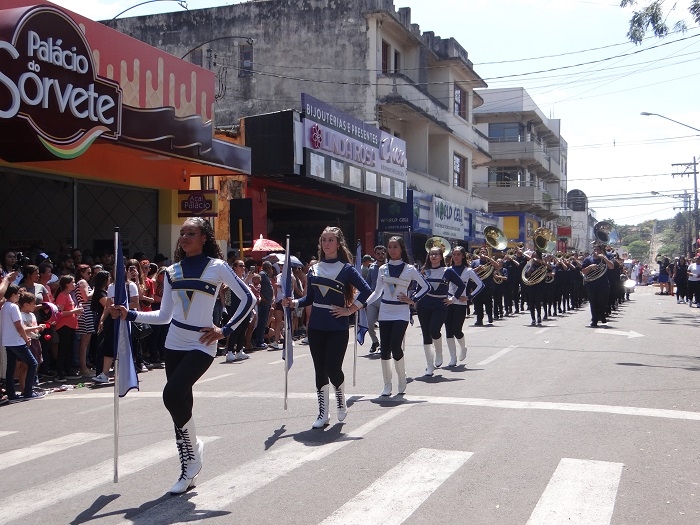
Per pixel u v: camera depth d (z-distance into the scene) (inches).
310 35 1221.7
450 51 1461.6
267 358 575.5
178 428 231.8
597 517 201.0
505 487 227.6
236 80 1247.5
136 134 577.9
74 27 497.0
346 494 223.0
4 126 459.2
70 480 246.8
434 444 281.0
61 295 479.2
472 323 853.8
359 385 420.2
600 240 1123.3
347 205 1189.1
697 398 369.4
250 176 890.7
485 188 2160.4
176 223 757.3
